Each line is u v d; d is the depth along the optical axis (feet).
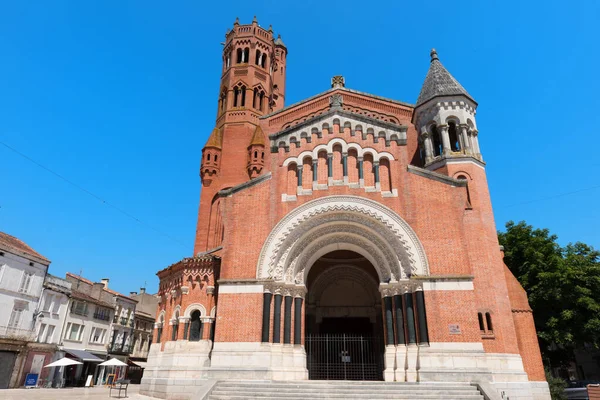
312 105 142.31
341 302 111.34
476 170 99.04
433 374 71.56
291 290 85.76
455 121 104.99
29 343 161.99
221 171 138.62
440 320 75.61
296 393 68.08
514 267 137.18
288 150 93.91
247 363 76.64
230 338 79.00
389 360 78.07
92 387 180.75
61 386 174.19
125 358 230.48
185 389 82.17
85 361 196.44
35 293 167.63
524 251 131.54
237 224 88.38
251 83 154.20
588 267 119.44
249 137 144.05
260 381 73.82
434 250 80.89
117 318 226.58
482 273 86.43
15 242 170.50
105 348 212.64
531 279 127.03
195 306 90.74
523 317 90.89
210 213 133.59
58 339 179.11
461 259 79.51
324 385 70.13
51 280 178.40
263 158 136.46
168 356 88.99
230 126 146.00
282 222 87.04
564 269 118.83
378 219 84.84
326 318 110.11
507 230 146.92
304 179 91.61
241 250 86.07
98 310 209.36
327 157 92.22
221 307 81.76
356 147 91.86
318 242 90.12
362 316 108.99
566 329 112.27
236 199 90.58
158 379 89.04
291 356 81.00
